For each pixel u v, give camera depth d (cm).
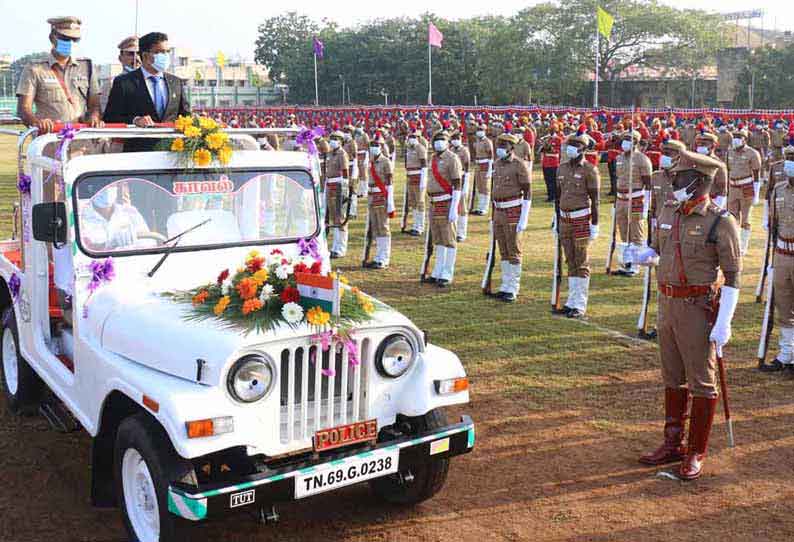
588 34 6575
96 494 453
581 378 724
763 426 614
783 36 8050
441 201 1089
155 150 527
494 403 664
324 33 9081
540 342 835
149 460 394
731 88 6475
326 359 414
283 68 9244
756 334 859
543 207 1908
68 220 467
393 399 438
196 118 503
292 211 536
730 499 499
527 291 1069
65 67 699
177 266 491
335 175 1404
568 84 6725
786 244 716
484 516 479
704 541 449
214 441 379
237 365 385
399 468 425
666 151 946
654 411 645
